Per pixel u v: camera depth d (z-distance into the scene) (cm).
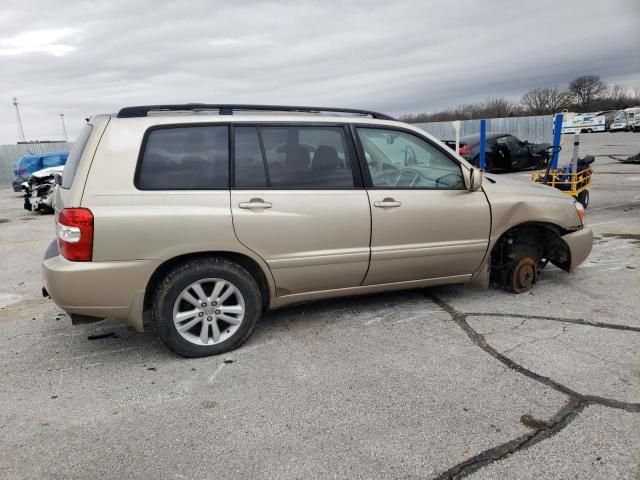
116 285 329
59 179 397
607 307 433
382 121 411
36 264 691
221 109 373
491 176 486
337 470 235
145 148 339
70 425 279
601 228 761
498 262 475
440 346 366
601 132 4362
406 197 400
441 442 253
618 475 225
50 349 386
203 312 354
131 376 336
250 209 352
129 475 236
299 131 377
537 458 238
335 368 337
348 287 400
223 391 312
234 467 239
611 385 302
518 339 373
